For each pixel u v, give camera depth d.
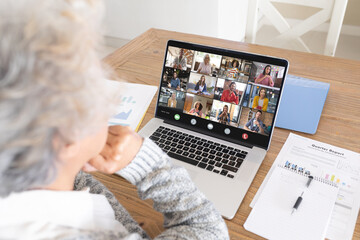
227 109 0.94
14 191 0.32
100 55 0.33
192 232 0.54
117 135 0.56
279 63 0.87
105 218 0.47
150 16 2.81
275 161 0.88
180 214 0.57
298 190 0.79
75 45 0.27
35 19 0.26
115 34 3.05
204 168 0.85
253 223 0.73
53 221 0.39
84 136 0.32
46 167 0.30
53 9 0.27
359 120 1.01
